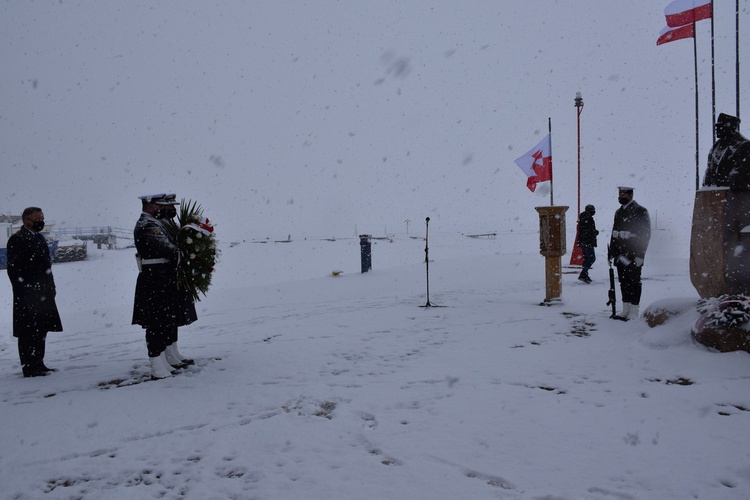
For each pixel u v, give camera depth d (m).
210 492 2.88
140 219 5.43
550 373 5.00
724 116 6.15
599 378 4.78
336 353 6.16
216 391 4.78
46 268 5.79
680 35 10.52
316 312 9.53
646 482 2.80
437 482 2.90
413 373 5.17
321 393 4.60
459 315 8.48
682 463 3.01
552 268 9.32
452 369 5.27
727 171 5.95
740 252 5.77
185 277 5.55
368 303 10.43
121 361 6.34
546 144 14.81
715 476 2.84
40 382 5.38
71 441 3.70
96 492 2.95
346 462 3.20
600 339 6.36
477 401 4.25
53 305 5.84
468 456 3.22
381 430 3.70
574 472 2.96
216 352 6.45
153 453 3.45
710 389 4.30
